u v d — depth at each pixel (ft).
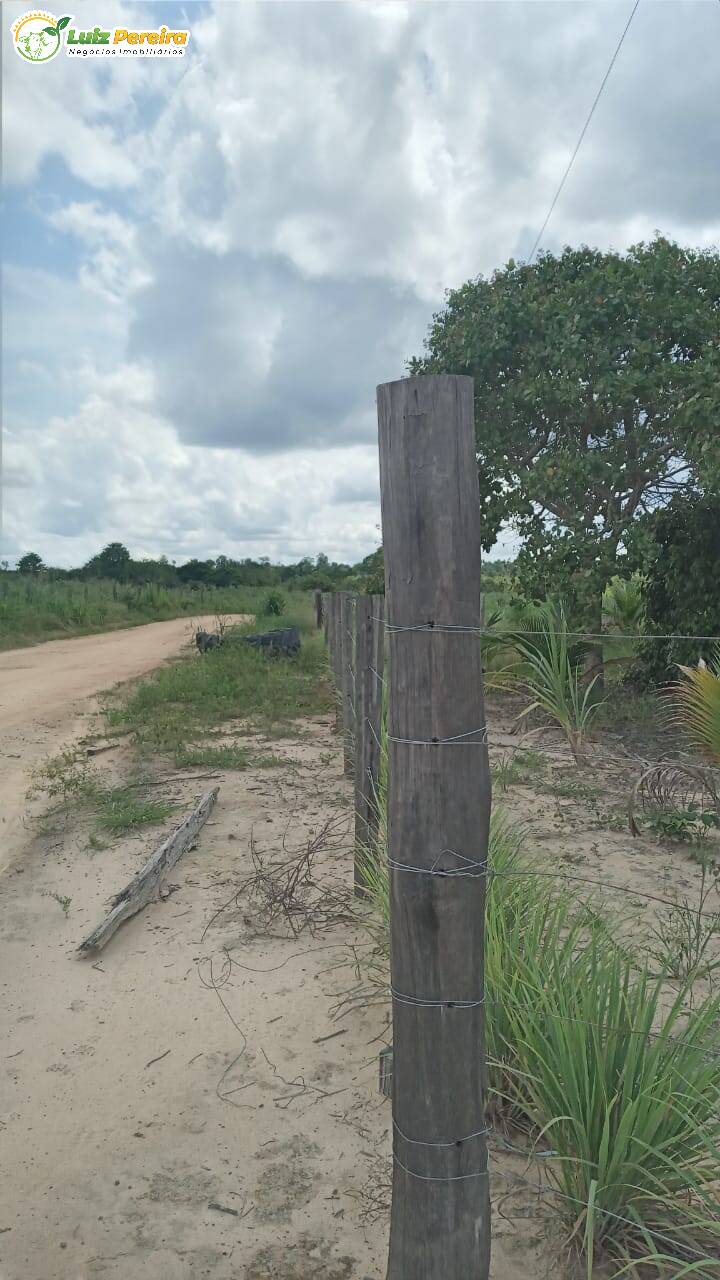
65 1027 12.51
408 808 6.64
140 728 33.83
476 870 6.70
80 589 115.55
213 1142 10.09
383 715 16.06
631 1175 8.20
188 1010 12.91
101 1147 10.02
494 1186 9.23
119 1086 11.13
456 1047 6.78
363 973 13.85
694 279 32.24
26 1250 8.57
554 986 9.65
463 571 6.53
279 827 21.21
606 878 17.31
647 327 31.63
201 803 22.08
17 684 47.78
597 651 33.22
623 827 20.52
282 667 50.16
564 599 32.81
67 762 28.19
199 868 18.48
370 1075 11.28
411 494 6.52
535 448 35.32
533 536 33.06
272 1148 9.96
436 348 36.81
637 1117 8.15
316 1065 11.53
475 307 35.76
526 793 23.59
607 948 10.94
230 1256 8.48
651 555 31.12
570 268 34.91
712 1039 8.82
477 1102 6.95
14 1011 12.95
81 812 22.70
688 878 17.39
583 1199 8.36
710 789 19.40
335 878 17.71
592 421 33.45
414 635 6.55
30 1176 9.57
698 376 29.45
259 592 178.09
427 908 6.63
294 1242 8.63
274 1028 12.40
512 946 10.82
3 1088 11.12
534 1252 8.42
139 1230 8.81
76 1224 8.89
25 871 18.60
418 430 6.48
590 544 31.96
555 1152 8.52
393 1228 7.20
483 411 34.81
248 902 16.61
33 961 14.52
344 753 25.88
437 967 6.69
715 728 22.75
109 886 17.63
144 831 20.90
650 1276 8.16
